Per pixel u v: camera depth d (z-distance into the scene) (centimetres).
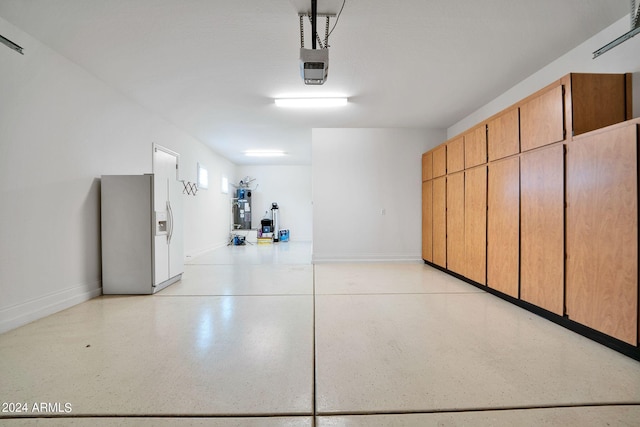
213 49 306
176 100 437
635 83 250
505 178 338
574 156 247
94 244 355
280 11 250
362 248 598
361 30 277
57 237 302
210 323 270
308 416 147
